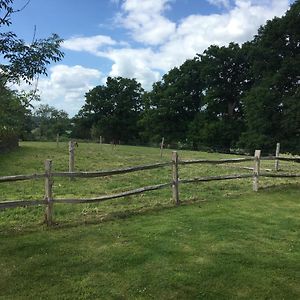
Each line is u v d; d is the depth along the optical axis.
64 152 26.45
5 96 5.50
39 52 5.60
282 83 41.75
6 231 7.54
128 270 5.97
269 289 5.50
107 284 5.55
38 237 7.21
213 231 7.75
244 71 55.41
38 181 13.32
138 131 73.31
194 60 62.16
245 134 45.50
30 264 6.11
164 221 8.35
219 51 54.91
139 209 9.31
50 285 5.51
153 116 63.09
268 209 9.70
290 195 11.45
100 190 11.91
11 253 6.50
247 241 7.27
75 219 8.38
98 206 9.65
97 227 7.86
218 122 54.25
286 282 5.71
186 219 8.54
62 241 7.07
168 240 7.18
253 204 10.16
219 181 13.84
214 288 5.49
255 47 45.03
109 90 74.56
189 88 62.12
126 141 73.56
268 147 42.31
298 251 6.87
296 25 41.16
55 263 6.16
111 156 25.16
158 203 9.96
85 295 5.26
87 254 6.52
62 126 75.00
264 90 41.84
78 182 13.29
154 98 64.69
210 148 53.72
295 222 8.62
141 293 5.34
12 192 11.32
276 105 41.59
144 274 5.84
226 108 57.03
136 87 74.88
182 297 5.28
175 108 62.31
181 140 61.19
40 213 8.97
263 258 6.48
